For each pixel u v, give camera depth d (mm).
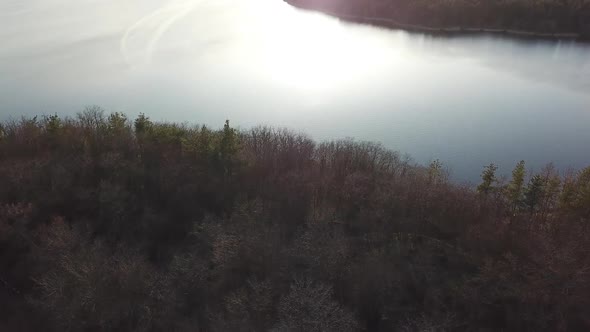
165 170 40469
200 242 36000
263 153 45625
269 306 30312
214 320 30359
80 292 31047
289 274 32500
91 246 34688
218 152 40562
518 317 28875
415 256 33750
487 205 36750
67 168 40500
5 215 36000
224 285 32375
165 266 35031
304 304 28719
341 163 45188
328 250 33031
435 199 37250
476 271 32188
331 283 32000
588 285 29000
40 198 38031
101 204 37656
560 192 36156
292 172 42219
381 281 31750
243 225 35594
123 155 42000
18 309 32188
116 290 31531
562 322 28062
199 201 39219
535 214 35344
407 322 30078
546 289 29156
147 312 30656
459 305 30609
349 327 28453
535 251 31438
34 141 43719
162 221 37938
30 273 33906
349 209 38500
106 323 30328
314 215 36750
